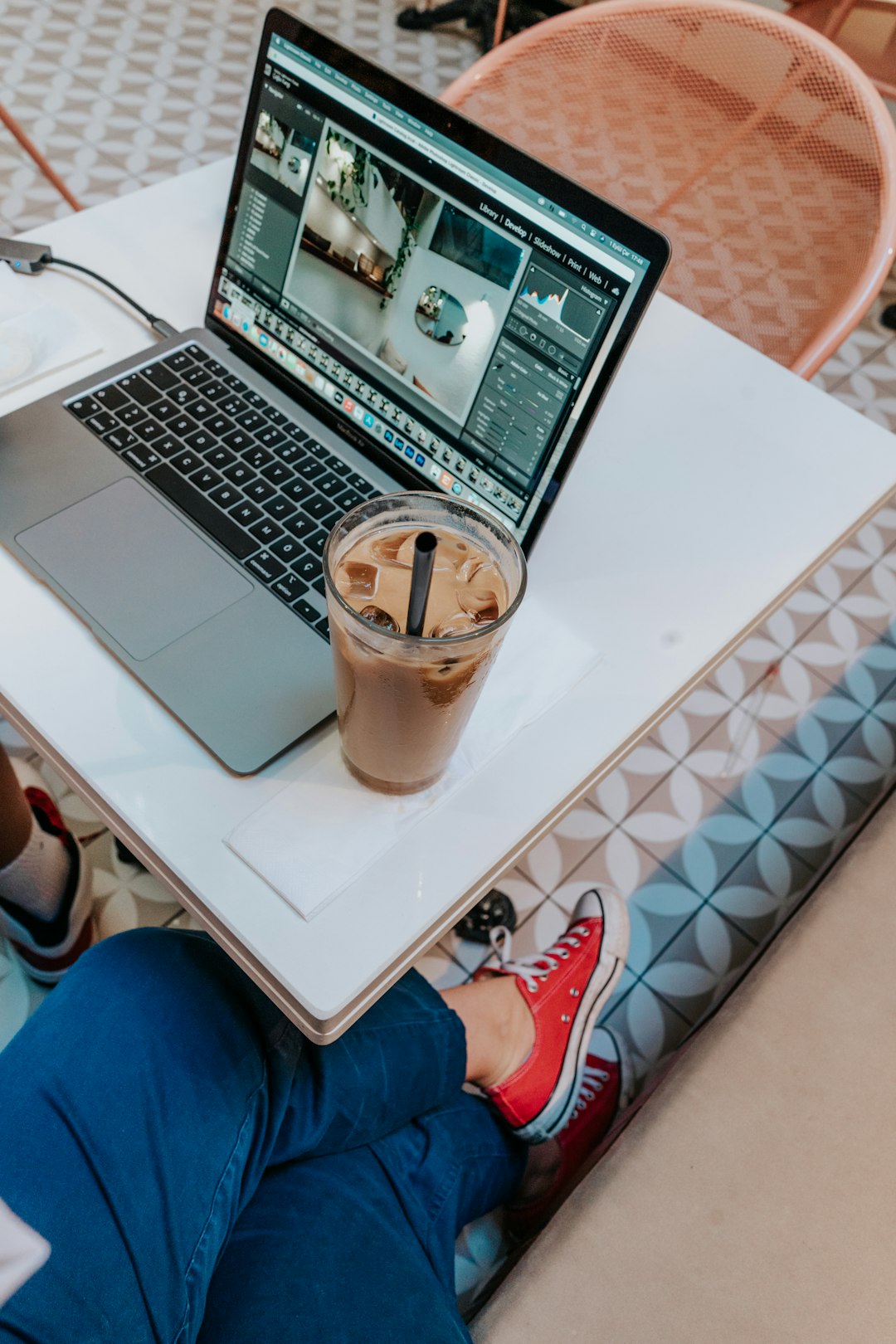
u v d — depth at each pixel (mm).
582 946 1082
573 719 625
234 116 2340
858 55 1813
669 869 1348
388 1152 801
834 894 933
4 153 2135
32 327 779
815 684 1549
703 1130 782
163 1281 538
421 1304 661
